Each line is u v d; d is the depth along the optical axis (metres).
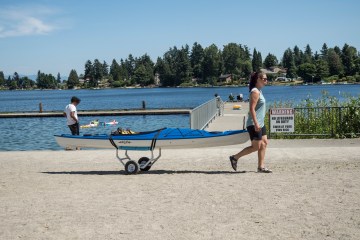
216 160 11.88
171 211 6.91
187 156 12.65
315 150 12.95
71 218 6.73
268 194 7.78
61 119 40.84
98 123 34.69
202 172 10.21
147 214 6.80
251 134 9.65
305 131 16.75
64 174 10.63
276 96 100.06
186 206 7.18
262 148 9.76
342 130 16.30
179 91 189.62
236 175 9.62
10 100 138.38
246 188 8.30
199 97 114.88
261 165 9.84
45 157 13.31
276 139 16.14
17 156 13.61
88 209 7.22
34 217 6.88
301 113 17.25
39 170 11.31
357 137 15.99
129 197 7.95
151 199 7.73
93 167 11.53
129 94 172.12
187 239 5.60
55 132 29.06
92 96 162.88
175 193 8.12
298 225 6.03
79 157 13.16
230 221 6.30
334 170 9.88
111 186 9.00
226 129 20.95
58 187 9.11
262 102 9.52
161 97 125.88
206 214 6.69
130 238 5.72
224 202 7.34
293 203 7.16
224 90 184.88
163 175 10.02
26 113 44.91
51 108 77.44
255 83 9.52
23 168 11.66
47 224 6.48
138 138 10.45
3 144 23.31
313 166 10.48
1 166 12.04
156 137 10.40
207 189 8.34
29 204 7.72
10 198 8.27
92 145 10.80
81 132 29.72
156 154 13.25
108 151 14.19
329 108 16.66
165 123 33.94
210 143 10.48
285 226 6.00
